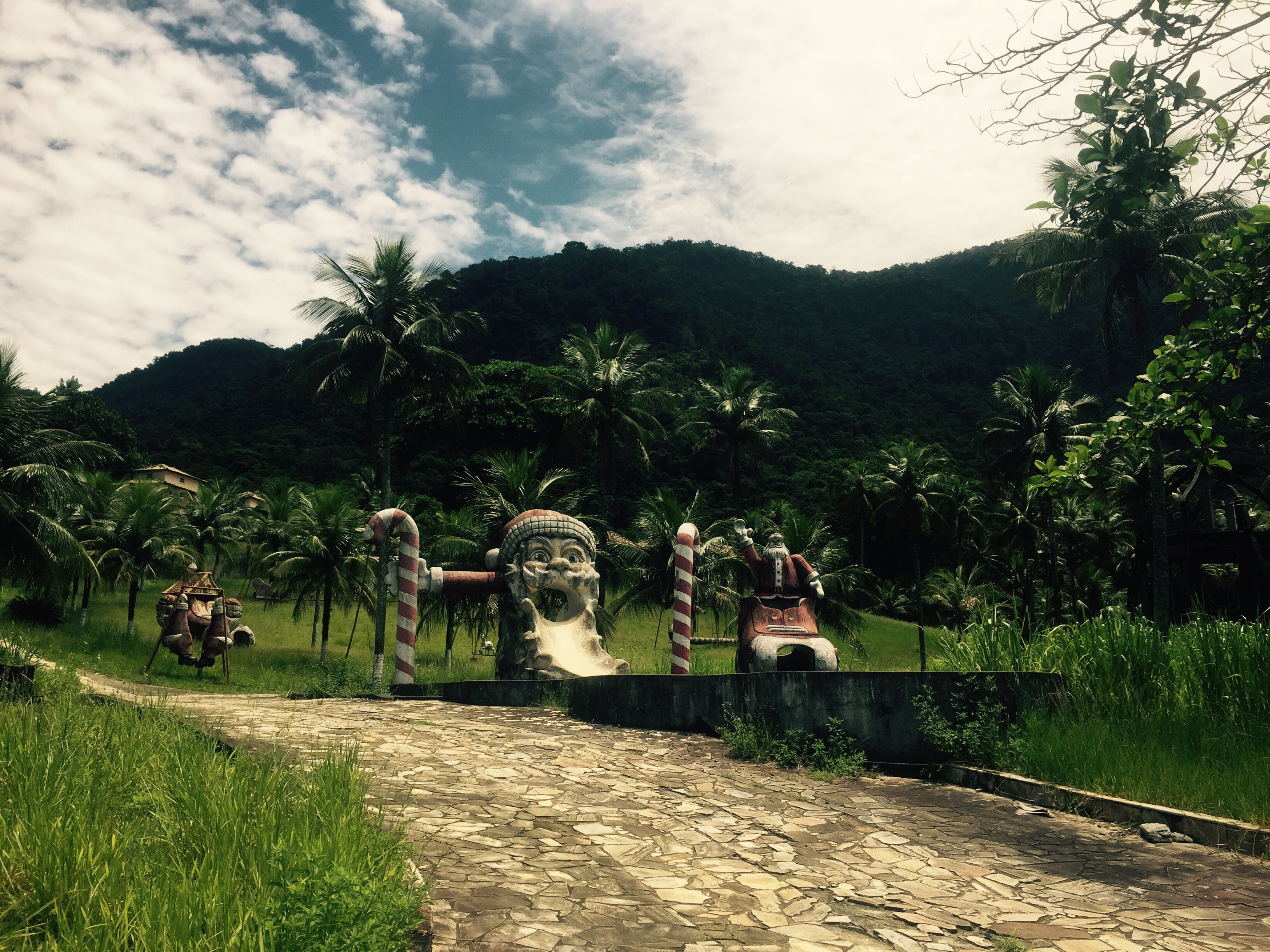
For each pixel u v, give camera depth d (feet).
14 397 84.12
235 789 15.51
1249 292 21.29
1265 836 20.53
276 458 301.02
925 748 31.07
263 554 175.11
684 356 355.56
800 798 25.89
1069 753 27.40
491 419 223.92
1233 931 15.70
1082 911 16.80
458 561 110.73
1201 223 98.94
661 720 35.81
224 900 10.71
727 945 14.06
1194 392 21.98
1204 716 28.40
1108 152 18.49
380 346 103.65
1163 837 22.02
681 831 21.21
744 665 52.85
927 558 255.29
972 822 23.79
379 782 22.41
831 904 16.66
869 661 149.59
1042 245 113.29
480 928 13.56
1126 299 109.81
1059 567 210.79
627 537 207.41
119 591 174.81
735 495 191.11
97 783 16.08
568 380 143.74
